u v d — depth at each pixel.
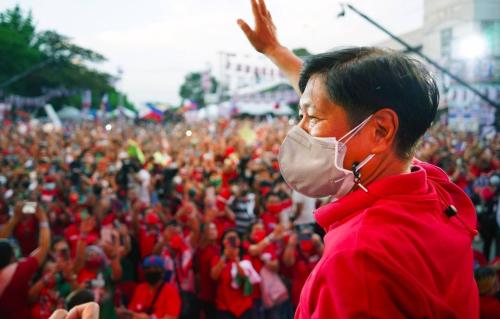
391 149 0.95
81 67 59.12
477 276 2.64
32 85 52.97
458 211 1.11
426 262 0.83
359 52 0.98
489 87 15.13
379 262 0.76
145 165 13.50
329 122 0.94
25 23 53.72
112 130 35.78
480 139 16.41
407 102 0.92
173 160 16.78
